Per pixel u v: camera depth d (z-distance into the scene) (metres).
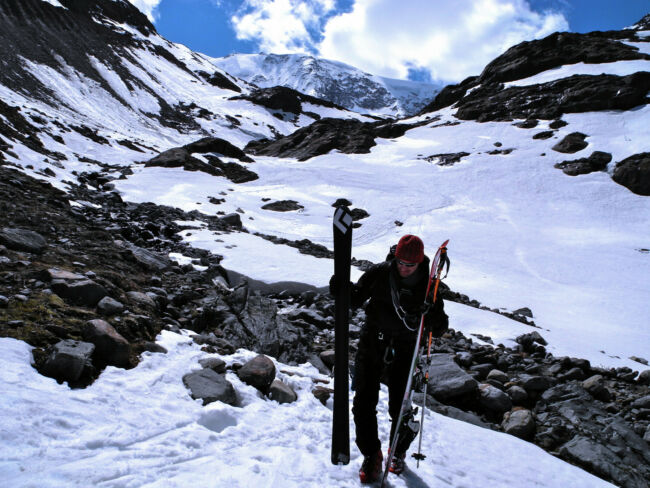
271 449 3.46
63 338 4.23
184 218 22.98
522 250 33.59
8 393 3.12
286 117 142.50
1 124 34.03
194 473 2.88
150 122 95.00
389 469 3.45
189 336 5.64
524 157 55.81
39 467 2.52
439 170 55.03
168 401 3.82
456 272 27.31
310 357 6.59
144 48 143.12
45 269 5.46
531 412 6.79
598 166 51.34
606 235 37.81
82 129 54.41
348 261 3.15
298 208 39.47
